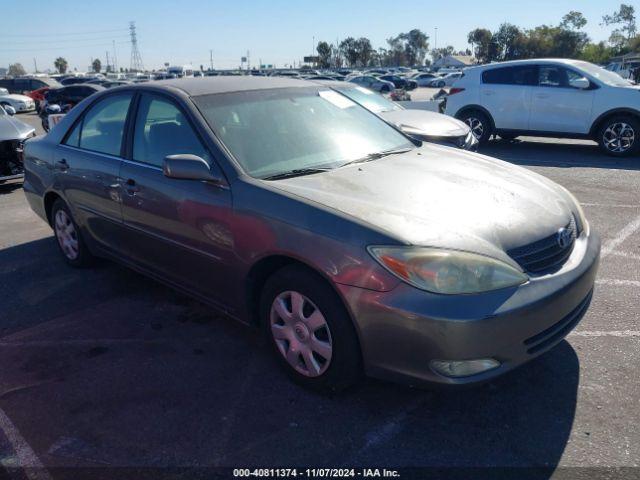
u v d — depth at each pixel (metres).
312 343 2.95
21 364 3.48
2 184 8.66
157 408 3.00
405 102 12.91
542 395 3.01
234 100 3.76
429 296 2.53
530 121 11.05
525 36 85.56
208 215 3.30
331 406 2.97
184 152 3.55
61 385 3.24
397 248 2.59
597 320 3.81
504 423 2.80
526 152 11.08
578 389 3.05
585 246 3.15
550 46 82.69
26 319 4.09
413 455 2.60
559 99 10.66
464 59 105.00
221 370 3.34
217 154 3.34
